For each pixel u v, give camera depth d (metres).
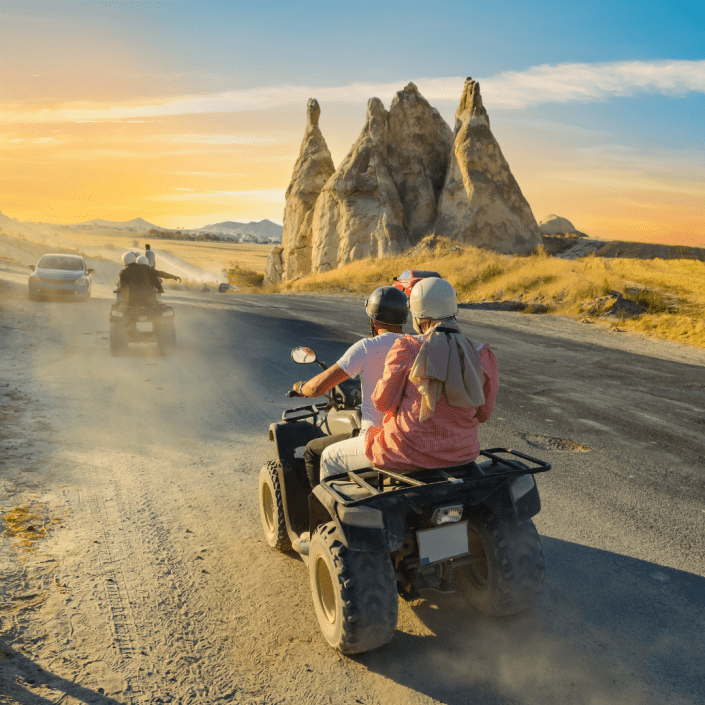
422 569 3.43
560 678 3.28
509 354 13.45
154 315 11.88
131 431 7.34
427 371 2.99
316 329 16.61
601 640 3.63
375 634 3.19
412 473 3.22
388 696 3.12
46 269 20.64
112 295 24.16
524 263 29.50
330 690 3.14
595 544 4.86
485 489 3.38
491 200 43.75
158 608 3.81
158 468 6.20
